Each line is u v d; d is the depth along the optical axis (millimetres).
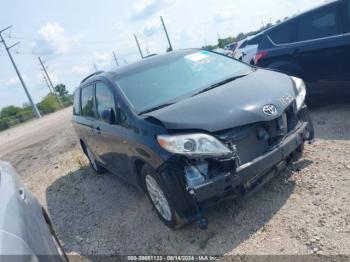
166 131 3664
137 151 4047
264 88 4094
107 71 5539
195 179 3480
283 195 4051
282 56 6617
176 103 4141
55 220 5535
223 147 3500
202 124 3568
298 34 6430
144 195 5285
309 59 6230
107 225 4789
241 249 3416
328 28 6004
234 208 4070
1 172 3008
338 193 3793
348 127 5445
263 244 3385
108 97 4961
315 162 4574
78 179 7176
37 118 47531
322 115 6285
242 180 3543
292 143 3912
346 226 3273
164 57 5324
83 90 6312
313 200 3801
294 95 4219
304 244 3211
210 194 3461
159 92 4535
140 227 4426
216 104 3809
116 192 5812
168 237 3998
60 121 24969
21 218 2350
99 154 6031
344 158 4480
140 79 4809
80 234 4816
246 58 11688
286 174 4469
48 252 2379
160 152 3637
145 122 3945
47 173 8516
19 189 2980
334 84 6059
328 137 5273
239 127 3633
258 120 3662
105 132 5055
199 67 5023
